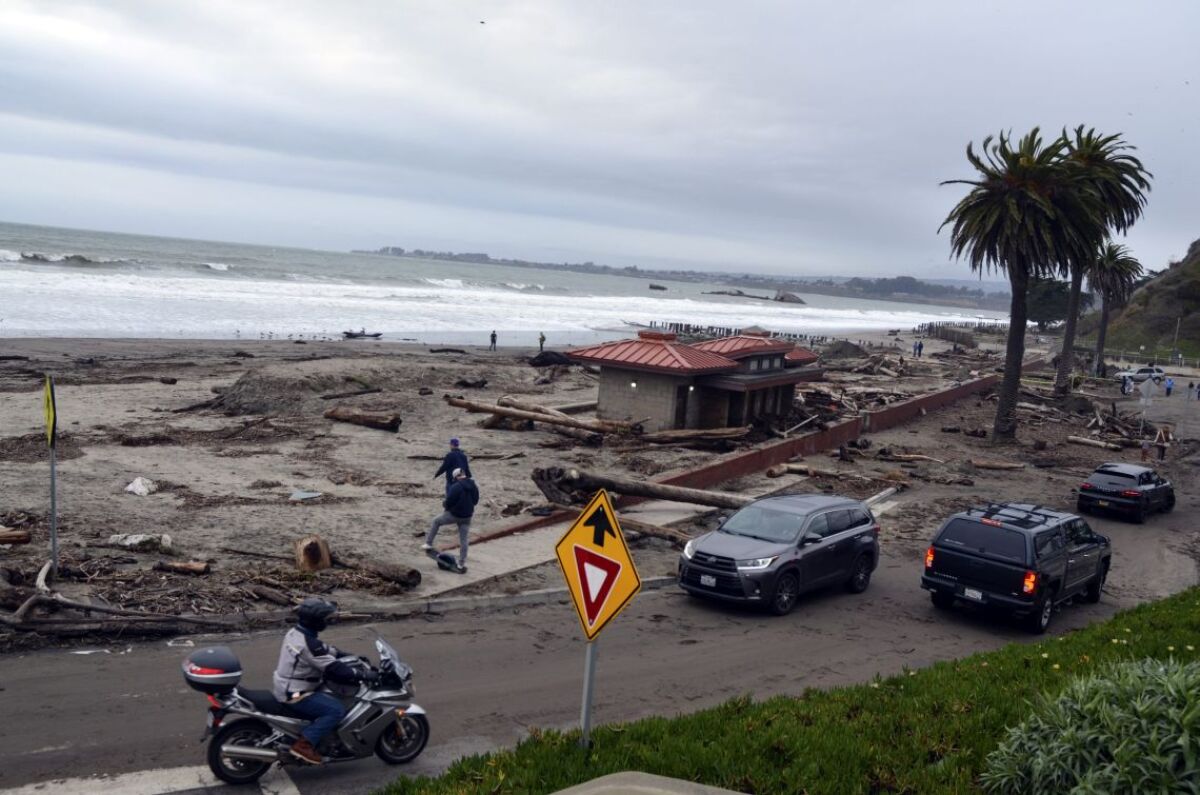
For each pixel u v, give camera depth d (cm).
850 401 4200
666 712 991
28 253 12088
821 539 1586
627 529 1905
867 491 2655
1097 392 6391
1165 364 10169
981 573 1488
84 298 7644
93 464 2130
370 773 799
